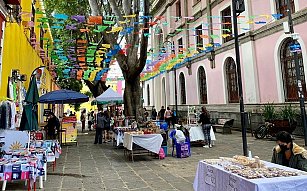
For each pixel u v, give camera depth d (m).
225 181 3.65
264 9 15.97
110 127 15.52
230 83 19.25
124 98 14.38
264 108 14.86
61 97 11.02
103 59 15.70
